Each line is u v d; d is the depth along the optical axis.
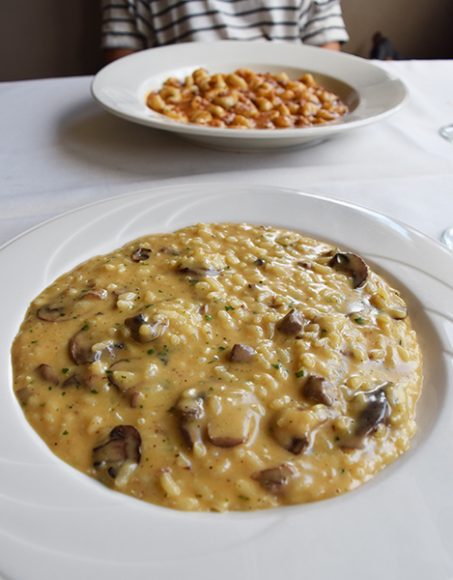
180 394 0.31
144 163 0.53
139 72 0.66
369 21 1.29
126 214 0.44
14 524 0.24
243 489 0.27
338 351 0.34
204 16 0.92
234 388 0.31
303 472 0.28
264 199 0.46
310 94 0.64
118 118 0.60
